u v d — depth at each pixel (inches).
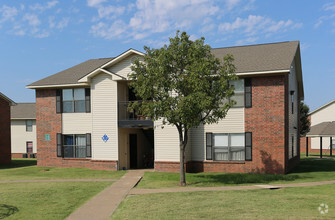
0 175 742.5
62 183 606.2
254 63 746.2
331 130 1214.9
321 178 649.0
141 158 925.2
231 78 570.3
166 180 636.1
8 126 1112.2
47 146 898.7
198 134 773.3
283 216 347.3
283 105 698.2
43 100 904.3
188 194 484.1
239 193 485.7
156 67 565.9
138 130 914.1
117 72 801.6
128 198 470.0
